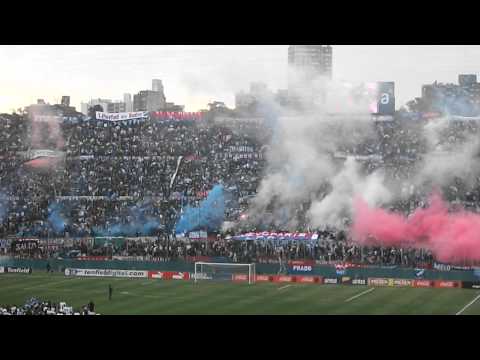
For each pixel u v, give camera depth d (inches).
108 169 5009.8
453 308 2881.4
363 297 3166.8
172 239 4220.0
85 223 4463.6
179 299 3147.1
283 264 3735.2
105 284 3590.1
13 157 5147.6
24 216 4557.1
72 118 5472.4
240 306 2962.6
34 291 3371.1
